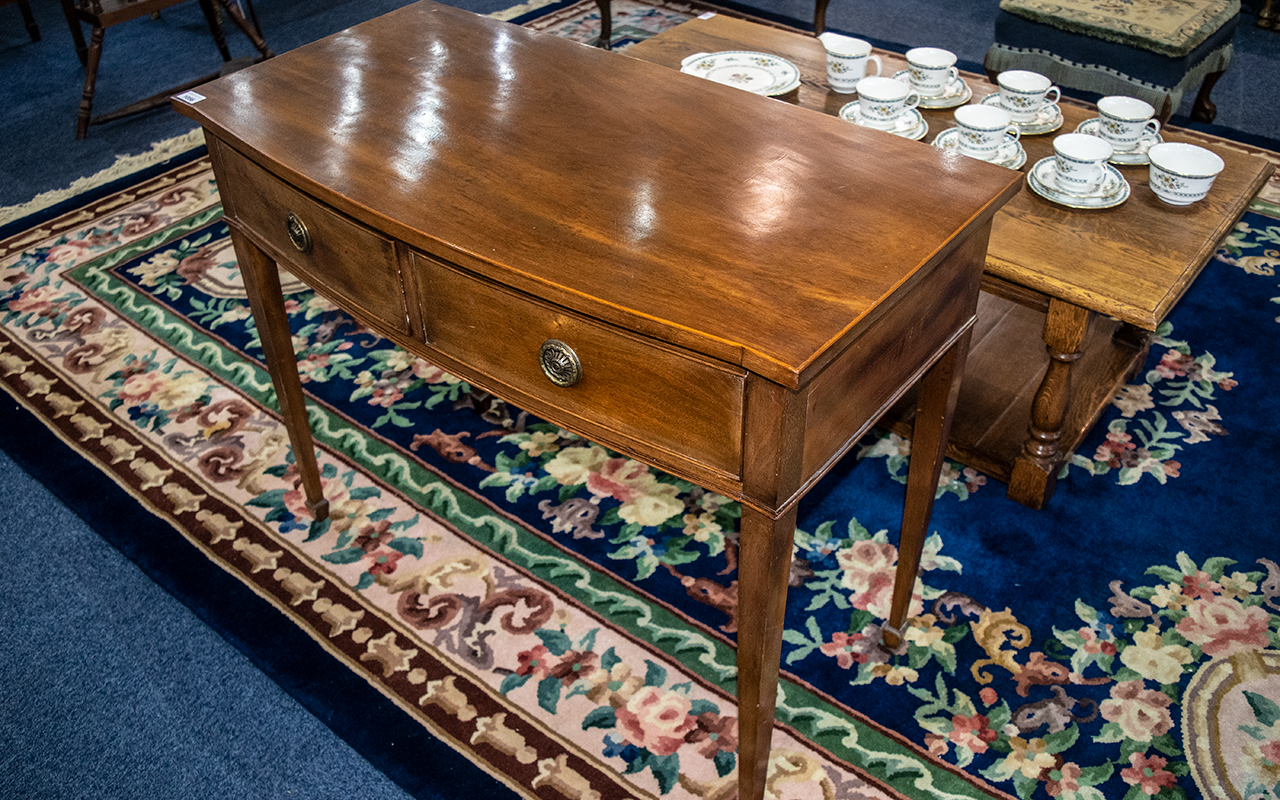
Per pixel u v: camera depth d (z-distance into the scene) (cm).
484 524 205
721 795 154
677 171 134
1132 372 232
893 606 172
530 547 200
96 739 165
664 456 117
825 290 109
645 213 124
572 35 407
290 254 152
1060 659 174
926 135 222
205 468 219
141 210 312
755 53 254
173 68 400
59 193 321
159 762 162
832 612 185
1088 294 171
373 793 156
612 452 223
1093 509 204
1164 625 179
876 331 113
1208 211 195
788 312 105
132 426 231
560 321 115
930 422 149
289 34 424
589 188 130
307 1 460
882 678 172
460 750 162
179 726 167
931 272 119
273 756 162
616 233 120
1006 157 209
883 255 115
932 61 242
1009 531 200
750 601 120
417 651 179
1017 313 251
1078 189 198
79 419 233
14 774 160
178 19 443
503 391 130
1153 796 152
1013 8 311
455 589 191
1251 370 238
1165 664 173
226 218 165
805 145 141
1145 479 211
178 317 265
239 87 159
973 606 185
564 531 203
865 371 115
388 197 128
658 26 414
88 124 353
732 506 208
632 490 213
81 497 212
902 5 438
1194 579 188
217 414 234
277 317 175
